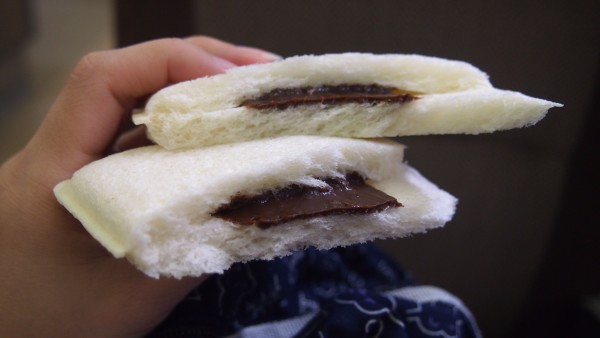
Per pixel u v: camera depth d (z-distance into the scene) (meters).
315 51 0.26
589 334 0.26
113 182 0.11
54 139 0.14
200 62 0.15
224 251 0.11
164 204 0.10
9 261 0.13
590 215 0.26
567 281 0.27
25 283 0.13
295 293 0.18
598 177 0.25
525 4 0.24
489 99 0.13
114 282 0.14
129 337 0.15
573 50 0.24
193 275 0.11
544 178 0.26
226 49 0.18
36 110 0.38
